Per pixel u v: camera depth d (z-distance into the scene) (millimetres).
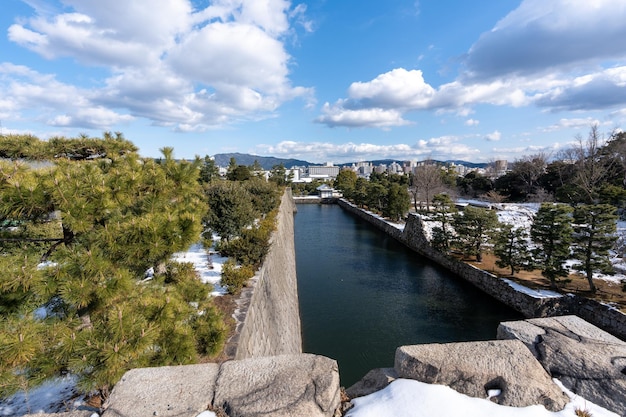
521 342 2766
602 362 2445
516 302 15359
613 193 24406
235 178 44125
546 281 16219
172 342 4148
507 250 17578
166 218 4242
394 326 14914
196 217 4527
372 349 13086
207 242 11930
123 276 3820
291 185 82062
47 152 5496
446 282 20406
